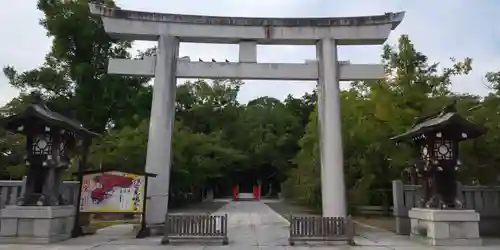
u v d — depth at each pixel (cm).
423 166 1234
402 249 1041
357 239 1246
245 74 1434
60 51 2586
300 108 5875
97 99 2661
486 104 1597
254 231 1452
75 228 1266
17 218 1120
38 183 1204
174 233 1143
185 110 4297
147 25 1438
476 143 1470
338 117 1395
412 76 1958
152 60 1431
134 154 2375
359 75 1439
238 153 4319
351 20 1459
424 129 1190
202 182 3434
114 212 1257
